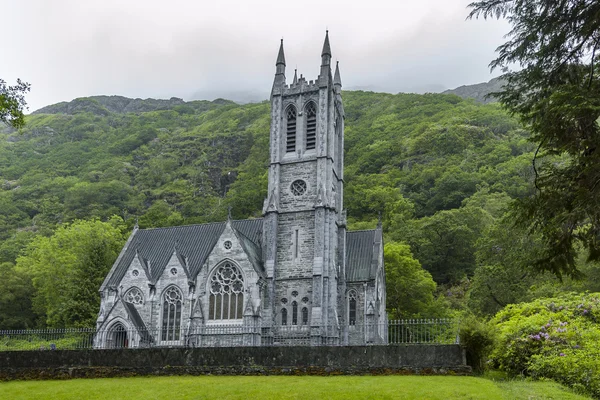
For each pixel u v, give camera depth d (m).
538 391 29.64
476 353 35.81
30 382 37.88
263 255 76.00
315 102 79.44
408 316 89.81
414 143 187.62
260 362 38.50
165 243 83.62
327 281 71.38
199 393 31.22
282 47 83.44
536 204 25.98
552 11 27.09
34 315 105.62
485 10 28.80
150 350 39.88
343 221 77.25
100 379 38.22
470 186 150.38
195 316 70.56
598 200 23.14
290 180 77.50
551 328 37.44
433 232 119.44
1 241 159.00
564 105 23.94
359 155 199.75
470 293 78.00
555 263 25.81
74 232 109.38
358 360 36.97
